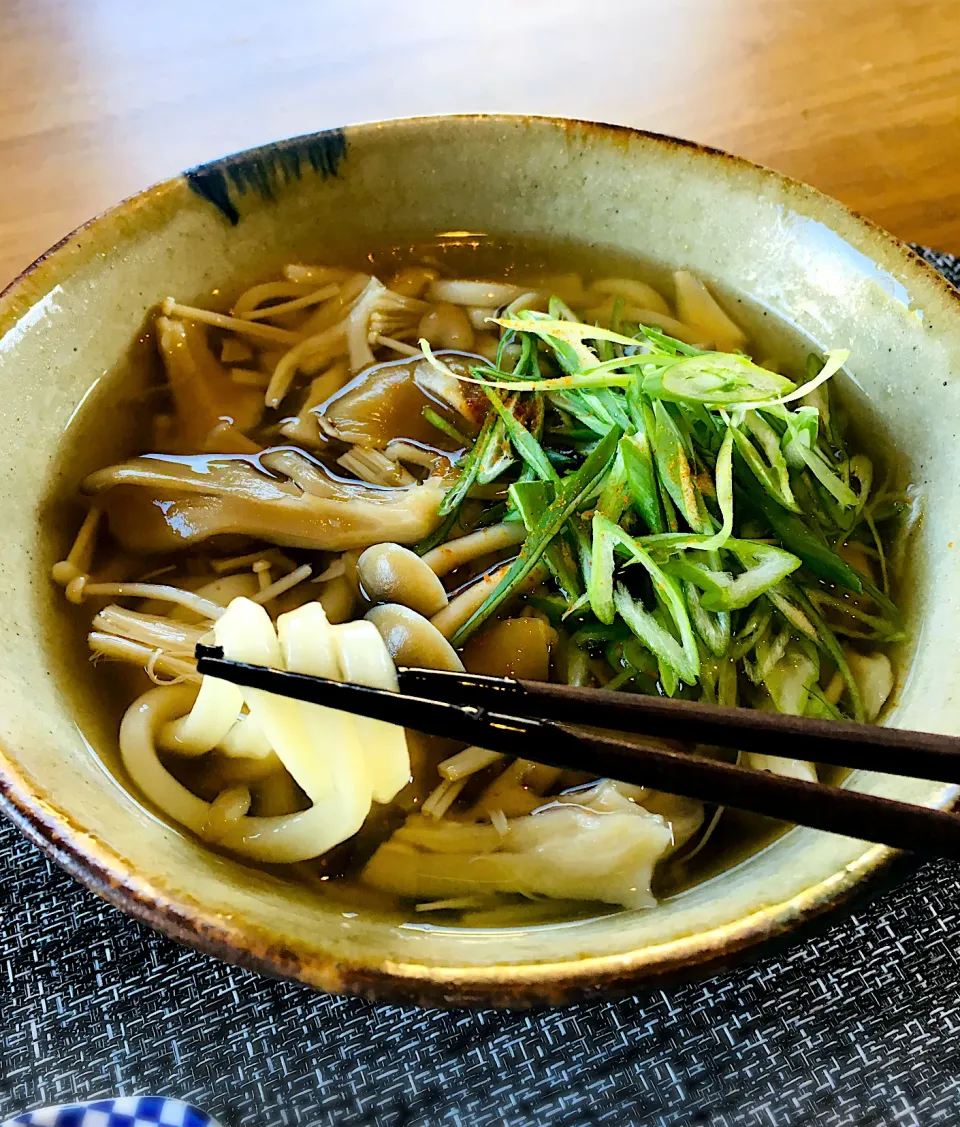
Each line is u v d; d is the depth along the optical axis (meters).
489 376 0.27
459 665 0.22
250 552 0.25
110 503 0.25
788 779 0.17
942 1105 0.19
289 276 0.30
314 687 0.17
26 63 0.40
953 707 0.19
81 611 0.23
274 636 0.19
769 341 0.29
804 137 0.38
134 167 0.36
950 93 0.40
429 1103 0.19
